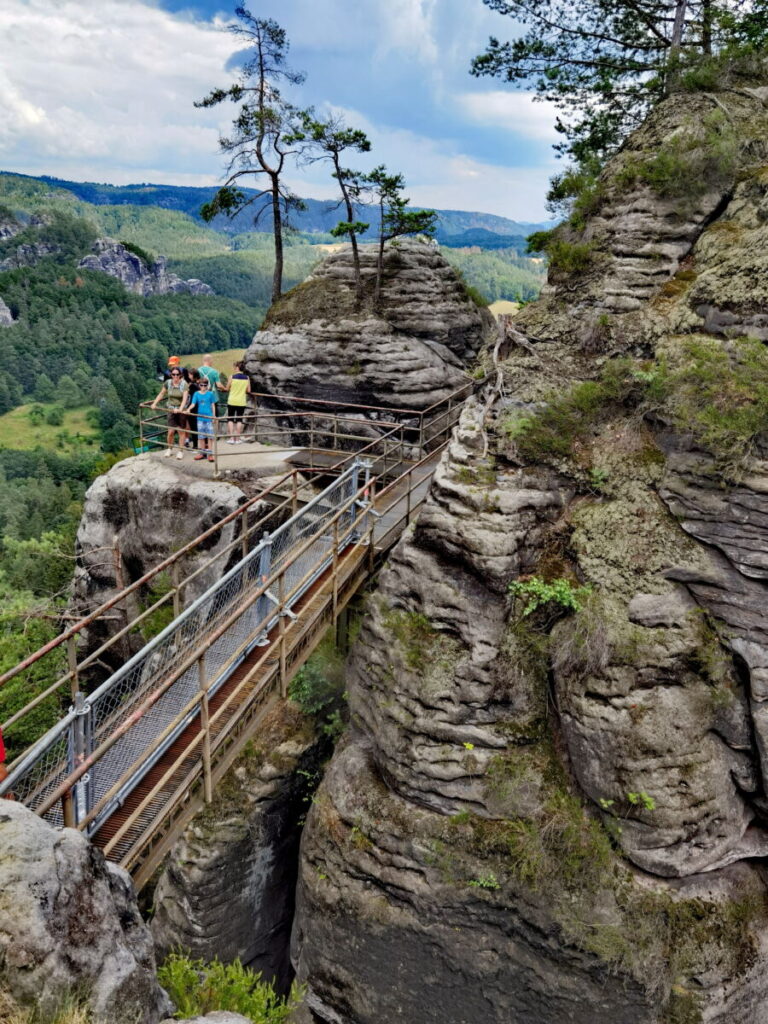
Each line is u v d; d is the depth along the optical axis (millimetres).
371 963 10414
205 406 16094
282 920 13750
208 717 7875
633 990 9102
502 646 10016
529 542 10297
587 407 10859
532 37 19125
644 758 9055
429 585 10492
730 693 9258
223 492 14242
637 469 10289
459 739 9977
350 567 11656
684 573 9484
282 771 12742
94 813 6445
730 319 10266
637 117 19672
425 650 10320
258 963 13570
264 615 9555
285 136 20125
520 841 9422
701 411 9609
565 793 9594
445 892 9773
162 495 14664
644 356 11359
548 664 9984
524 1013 9695
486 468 10719
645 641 9234
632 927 9008
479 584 10305
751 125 12906
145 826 7039
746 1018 9398
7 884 4688
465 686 9953
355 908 10359
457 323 19922
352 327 18844
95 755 6312
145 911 14266
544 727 9984
